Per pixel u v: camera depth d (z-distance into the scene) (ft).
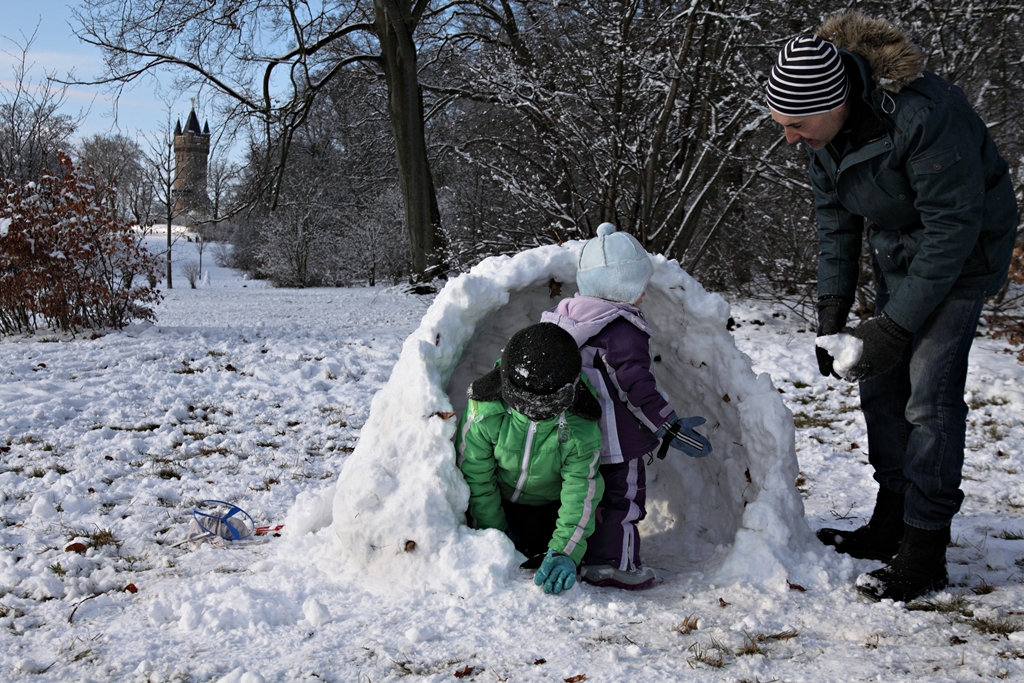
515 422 9.58
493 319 12.18
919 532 9.34
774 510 10.16
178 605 9.16
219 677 7.27
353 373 29.50
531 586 9.25
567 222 37.88
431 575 9.36
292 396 25.62
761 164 37.17
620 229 36.78
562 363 8.97
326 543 10.85
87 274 39.22
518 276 11.05
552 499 10.37
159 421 21.35
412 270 62.28
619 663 7.48
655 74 35.50
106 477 15.76
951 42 34.65
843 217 10.81
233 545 11.80
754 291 46.01
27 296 37.37
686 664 7.46
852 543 11.02
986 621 8.45
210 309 57.72
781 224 40.83
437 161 66.39
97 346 34.12
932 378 9.35
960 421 9.37
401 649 7.87
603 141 36.04
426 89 62.75
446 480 9.75
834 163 9.85
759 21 34.63
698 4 32.91
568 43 37.68
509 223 42.63
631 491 10.20
